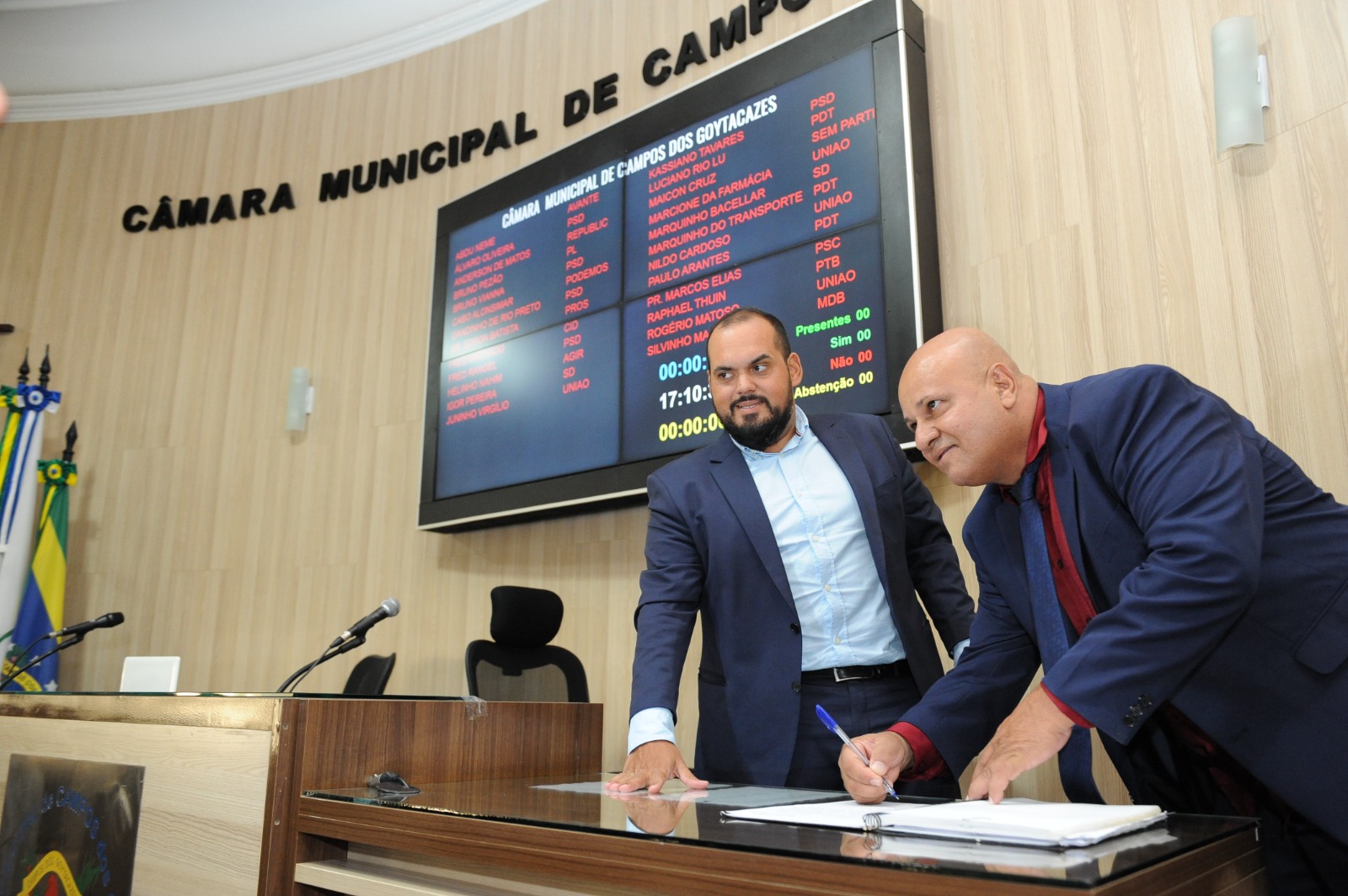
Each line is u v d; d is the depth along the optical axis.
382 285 4.06
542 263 3.42
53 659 3.88
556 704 1.71
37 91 4.83
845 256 2.63
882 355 2.51
